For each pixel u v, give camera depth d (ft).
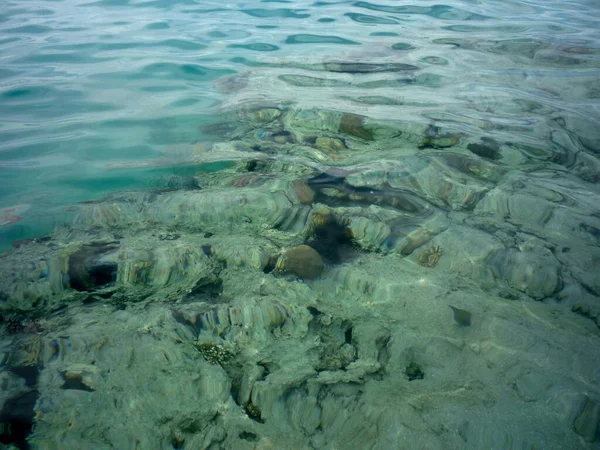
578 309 7.64
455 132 13.29
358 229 9.65
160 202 10.49
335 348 7.09
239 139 13.14
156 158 12.18
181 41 21.68
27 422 5.77
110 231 9.59
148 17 25.85
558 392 6.20
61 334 7.19
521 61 19.39
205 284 8.32
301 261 8.82
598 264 8.55
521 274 8.36
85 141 12.85
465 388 6.34
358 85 16.75
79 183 11.09
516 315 7.54
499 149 12.46
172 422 5.91
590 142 12.95
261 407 6.16
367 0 30.68
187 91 16.22
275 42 21.65
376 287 8.20
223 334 7.30
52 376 6.44
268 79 17.26
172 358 6.83
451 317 7.55
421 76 17.60
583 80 17.34
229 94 15.99
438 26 24.53
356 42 21.67
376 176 11.36
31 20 24.72
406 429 5.80
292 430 5.88
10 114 14.21
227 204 10.39
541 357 6.75
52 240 9.23
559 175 11.41
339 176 11.43
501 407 6.02
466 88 16.53
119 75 17.48
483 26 24.54
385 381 6.51
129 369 6.62
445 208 10.27
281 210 10.24
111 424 5.83
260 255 8.96
